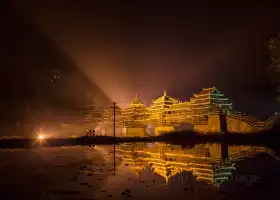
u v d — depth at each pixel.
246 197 12.52
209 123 61.56
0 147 41.66
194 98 67.12
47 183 15.62
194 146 41.09
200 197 12.57
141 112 78.75
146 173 18.67
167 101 74.00
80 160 25.30
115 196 12.89
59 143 48.41
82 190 14.09
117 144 47.88
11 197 12.92
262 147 38.12
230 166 21.53
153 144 46.62
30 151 34.56
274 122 54.78
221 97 66.06
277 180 16.16
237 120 57.97
